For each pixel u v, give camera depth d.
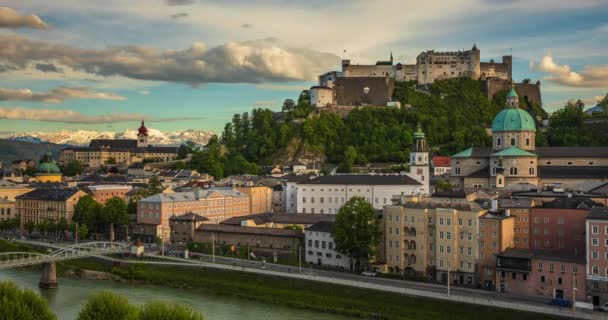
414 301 176.25
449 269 196.50
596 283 170.50
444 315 168.38
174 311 119.38
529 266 181.12
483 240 195.12
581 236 193.00
